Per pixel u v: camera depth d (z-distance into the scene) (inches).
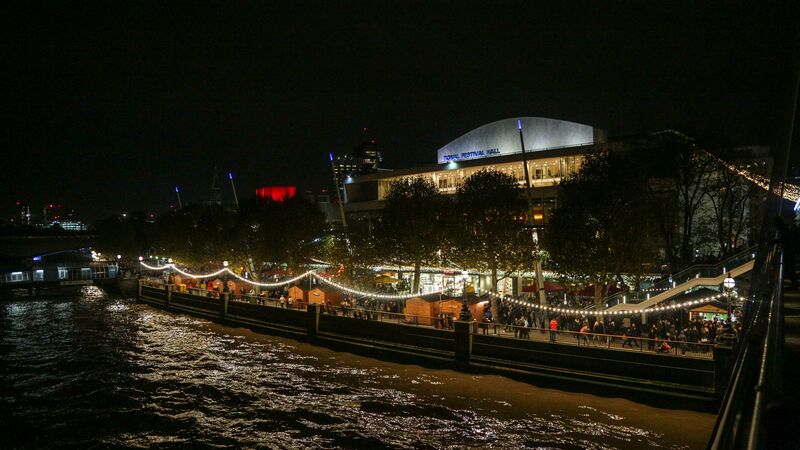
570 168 2979.8
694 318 1608.0
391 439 1235.2
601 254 1733.5
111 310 3292.3
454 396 1472.7
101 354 2100.1
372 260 2416.3
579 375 1433.3
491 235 1985.7
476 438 1213.1
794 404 258.8
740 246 2121.1
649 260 1793.8
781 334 280.8
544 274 2420.0
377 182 3863.2
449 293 2190.0
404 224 2305.6
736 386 265.9
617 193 1802.4
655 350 1375.5
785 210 902.4
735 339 1232.8
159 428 1346.0
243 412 1437.0
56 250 5477.4
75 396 1596.9
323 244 3095.5
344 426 1320.1
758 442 158.1
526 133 3499.0
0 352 2153.1
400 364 1793.8
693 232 2345.0
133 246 5600.4
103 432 1328.7
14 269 4815.5
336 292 2363.4
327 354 1973.4
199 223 3976.4
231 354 2046.0
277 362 1913.1
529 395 1439.5
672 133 2224.4
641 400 1323.8
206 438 1279.5
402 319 1987.0
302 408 1446.9
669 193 2133.4
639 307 1720.0
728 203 2327.8
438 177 3592.5
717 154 2114.9
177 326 2655.0
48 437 1302.9
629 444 1133.7
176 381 1718.8
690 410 1252.5
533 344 1536.7
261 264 3289.9
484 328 1688.0
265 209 3216.0
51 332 2586.1
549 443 1163.9
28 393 1627.7
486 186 2143.2
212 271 3986.2
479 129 3708.2
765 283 462.6
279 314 2332.7
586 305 1903.3
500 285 2659.9
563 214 1862.7
